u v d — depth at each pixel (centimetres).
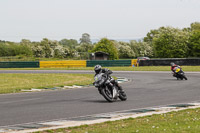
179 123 1052
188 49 13588
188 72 4706
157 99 1812
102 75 1691
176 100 1764
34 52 14638
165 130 927
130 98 1870
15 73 5062
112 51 12925
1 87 2802
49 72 5416
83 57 11294
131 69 5847
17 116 1283
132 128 976
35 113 1352
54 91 2397
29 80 3622
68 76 4216
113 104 1620
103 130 950
